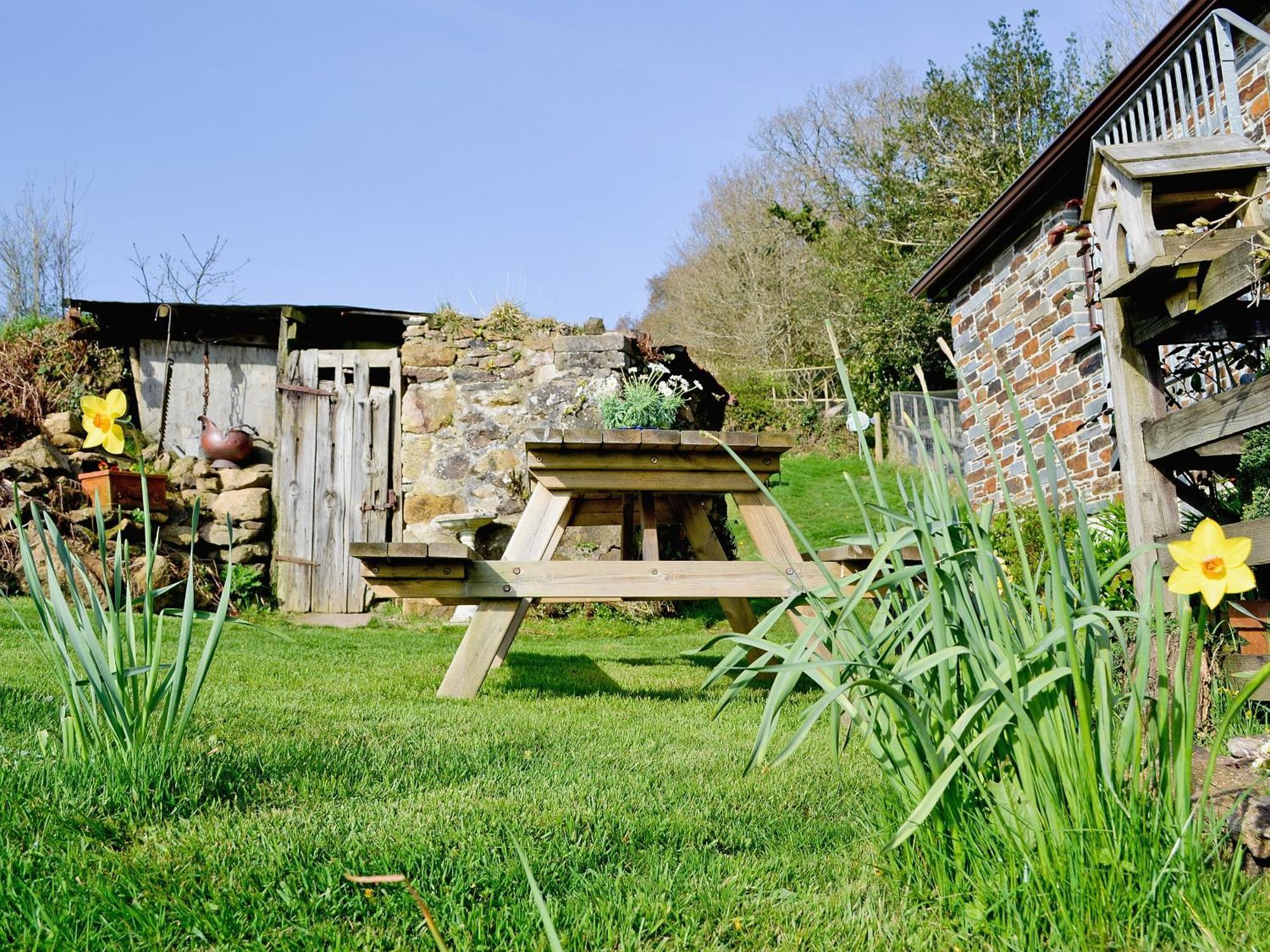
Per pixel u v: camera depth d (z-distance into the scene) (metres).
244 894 1.63
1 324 10.66
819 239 26.78
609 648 7.25
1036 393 9.09
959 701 1.77
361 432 9.78
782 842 2.11
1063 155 7.92
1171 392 4.94
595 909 1.66
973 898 1.62
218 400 10.30
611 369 9.57
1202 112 6.82
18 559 7.58
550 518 4.51
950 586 1.76
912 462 19.14
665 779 2.65
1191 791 1.97
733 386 25.88
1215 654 2.90
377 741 2.99
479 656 4.32
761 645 1.82
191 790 2.16
